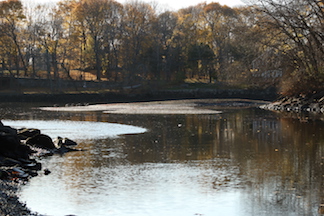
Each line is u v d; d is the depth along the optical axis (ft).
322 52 182.39
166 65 353.72
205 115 167.43
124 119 149.59
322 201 46.96
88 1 344.49
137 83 354.74
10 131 72.84
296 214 43.09
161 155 74.74
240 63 220.43
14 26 323.78
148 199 47.93
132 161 69.31
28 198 47.75
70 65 345.72
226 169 62.90
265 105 217.97
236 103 250.37
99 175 59.16
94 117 159.12
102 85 341.41
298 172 60.44
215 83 349.00
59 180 56.03
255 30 194.29
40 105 252.21
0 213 40.81
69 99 303.07
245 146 84.23
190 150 80.07
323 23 175.52
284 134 102.12
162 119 149.18
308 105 188.03
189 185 53.72
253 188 52.21
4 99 296.30
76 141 91.40
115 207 45.16
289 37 191.52
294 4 181.27
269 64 198.49
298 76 198.49
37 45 332.39
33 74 347.77
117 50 358.84
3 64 331.36
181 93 323.37
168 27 361.10
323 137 95.50
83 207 45.03
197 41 378.53
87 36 371.97
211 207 45.27
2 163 62.08
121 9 351.46
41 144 79.36
